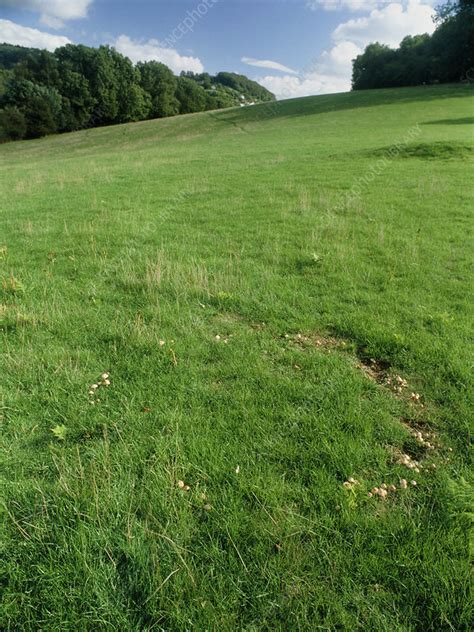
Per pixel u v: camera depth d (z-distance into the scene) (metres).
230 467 2.94
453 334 4.69
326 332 5.04
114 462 2.96
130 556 2.30
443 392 3.77
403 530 2.44
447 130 25.53
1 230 10.08
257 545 2.38
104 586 2.17
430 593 2.11
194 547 2.36
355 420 3.38
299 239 8.66
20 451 3.11
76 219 11.10
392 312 5.39
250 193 13.85
